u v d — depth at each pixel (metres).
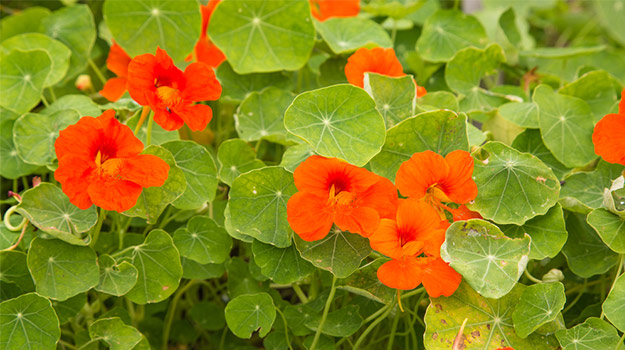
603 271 0.71
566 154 0.75
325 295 0.74
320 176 0.66
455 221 0.68
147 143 0.72
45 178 0.79
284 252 0.71
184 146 0.73
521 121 0.76
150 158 0.66
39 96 0.77
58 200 0.69
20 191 0.82
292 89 0.81
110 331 0.70
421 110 0.73
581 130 0.76
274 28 0.79
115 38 0.77
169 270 0.71
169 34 0.78
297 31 0.79
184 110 0.68
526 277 0.73
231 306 0.70
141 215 0.70
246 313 0.71
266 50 0.79
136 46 0.78
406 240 0.67
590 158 0.76
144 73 0.66
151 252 0.71
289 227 0.70
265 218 0.70
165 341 0.78
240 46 0.79
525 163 0.70
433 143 0.70
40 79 0.77
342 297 0.75
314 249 0.69
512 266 0.66
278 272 0.70
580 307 0.76
